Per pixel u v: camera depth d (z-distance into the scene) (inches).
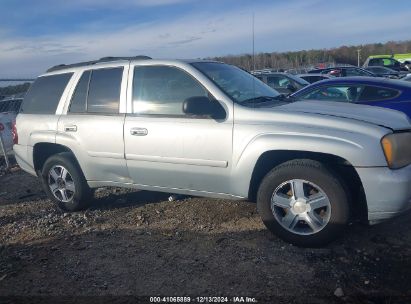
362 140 149.5
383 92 281.1
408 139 154.9
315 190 158.1
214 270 146.9
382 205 149.4
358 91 289.4
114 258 160.6
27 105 232.2
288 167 159.0
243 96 181.2
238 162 166.7
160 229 187.0
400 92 276.4
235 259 154.0
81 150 204.8
